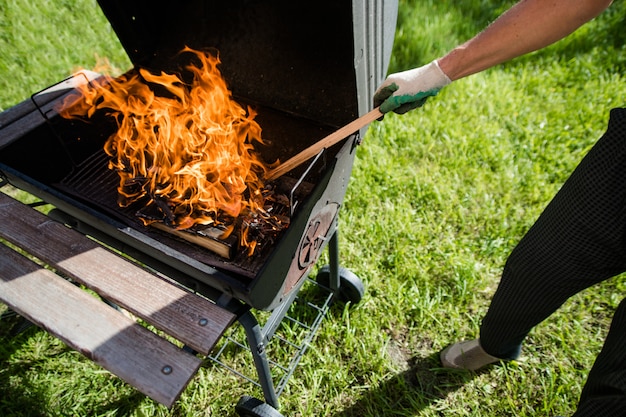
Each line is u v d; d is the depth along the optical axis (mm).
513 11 890
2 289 987
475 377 1516
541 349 1596
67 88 1382
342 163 1148
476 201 2102
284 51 1307
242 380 1509
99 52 2635
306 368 1532
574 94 2576
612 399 822
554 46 2900
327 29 1195
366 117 1078
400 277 1798
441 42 2893
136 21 1388
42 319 940
